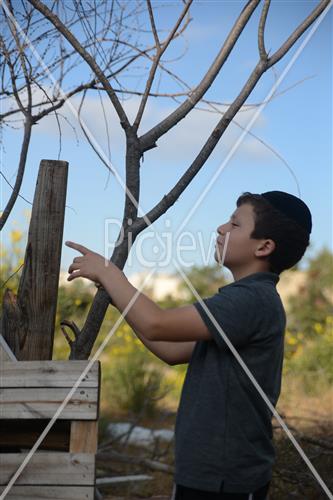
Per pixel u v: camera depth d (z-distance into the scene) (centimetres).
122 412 638
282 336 190
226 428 176
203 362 183
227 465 174
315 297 1013
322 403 630
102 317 219
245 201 199
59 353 588
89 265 184
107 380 679
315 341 823
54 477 177
